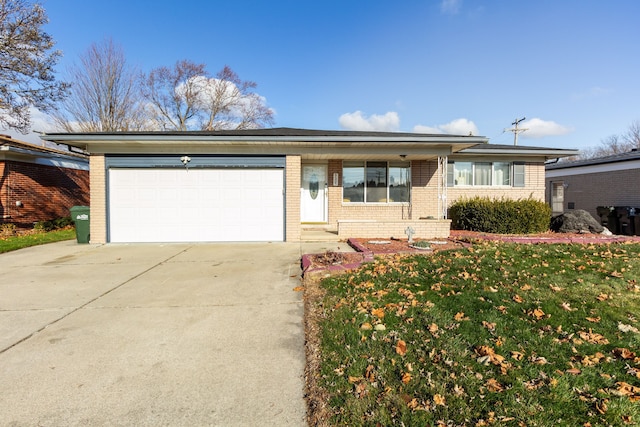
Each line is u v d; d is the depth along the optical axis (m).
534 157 12.90
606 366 2.68
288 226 9.47
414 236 9.59
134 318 3.95
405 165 12.03
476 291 4.45
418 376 2.59
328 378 2.65
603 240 8.54
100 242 9.25
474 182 12.70
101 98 22.66
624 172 14.19
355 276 5.29
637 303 3.98
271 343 3.31
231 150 9.38
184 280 5.54
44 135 8.51
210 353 3.12
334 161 11.70
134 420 2.24
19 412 2.32
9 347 3.25
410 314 3.76
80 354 3.11
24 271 6.21
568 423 2.09
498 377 2.55
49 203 14.26
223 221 9.41
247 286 5.19
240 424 2.20
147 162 9.25
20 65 12.98
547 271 5.35
